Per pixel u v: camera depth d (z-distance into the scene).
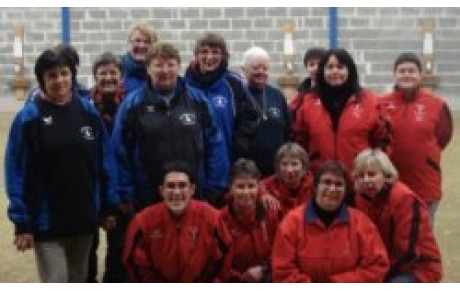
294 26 15.27
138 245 5.36
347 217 5.31
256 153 6.02
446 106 6.50
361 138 5.95
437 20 15.31
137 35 6.24
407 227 5.36
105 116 5.97
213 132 5.63
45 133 5.09
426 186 6.43
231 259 5.52
